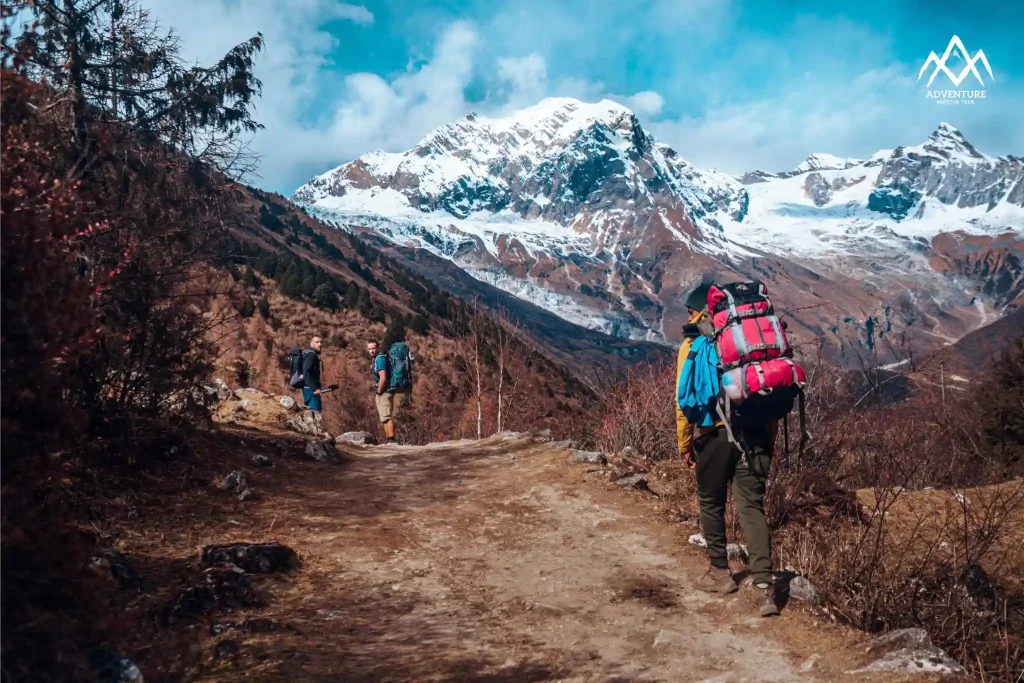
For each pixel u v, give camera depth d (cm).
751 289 472
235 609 450
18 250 352
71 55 809
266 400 1192
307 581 512
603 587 512
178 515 599
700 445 488
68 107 686
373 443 1252
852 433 792
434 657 404
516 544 608
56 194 394
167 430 728
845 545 550
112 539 523
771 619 444
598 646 421
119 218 670
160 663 378
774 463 680
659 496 747
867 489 808
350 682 371
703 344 475
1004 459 1120
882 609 469
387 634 437
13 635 311
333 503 699
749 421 455
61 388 367
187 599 440
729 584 488
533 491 750
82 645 338
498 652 413
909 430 878
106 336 606
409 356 1359
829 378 791
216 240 771
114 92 880
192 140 894
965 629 491
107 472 620
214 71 967
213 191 809
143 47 916
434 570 546
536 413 1783
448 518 673
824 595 472
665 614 466
